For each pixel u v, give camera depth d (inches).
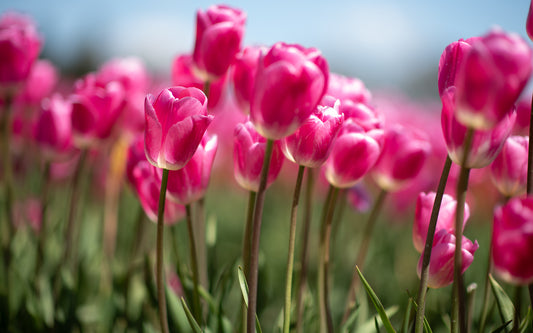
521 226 25.6
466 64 25.7
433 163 76.2
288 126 27.6
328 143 29.0
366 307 38.3
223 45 32.9
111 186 48.5
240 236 80.4
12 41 39.2
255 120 27.7
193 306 33.8
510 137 31.9
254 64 32.4
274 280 57.6
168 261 45.2
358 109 32.4
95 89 37.0
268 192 95.3
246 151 30.6
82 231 56.0
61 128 40.0
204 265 36.0
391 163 34.9
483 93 25.7
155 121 28.2
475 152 27.3
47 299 39.7
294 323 34.2
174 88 29.0
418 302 28.3
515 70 25.4
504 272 26.3
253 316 28.4
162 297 29.7
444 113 28.0
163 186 29.1
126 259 50.9
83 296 42.8
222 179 113.3
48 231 49.1
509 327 30.6
